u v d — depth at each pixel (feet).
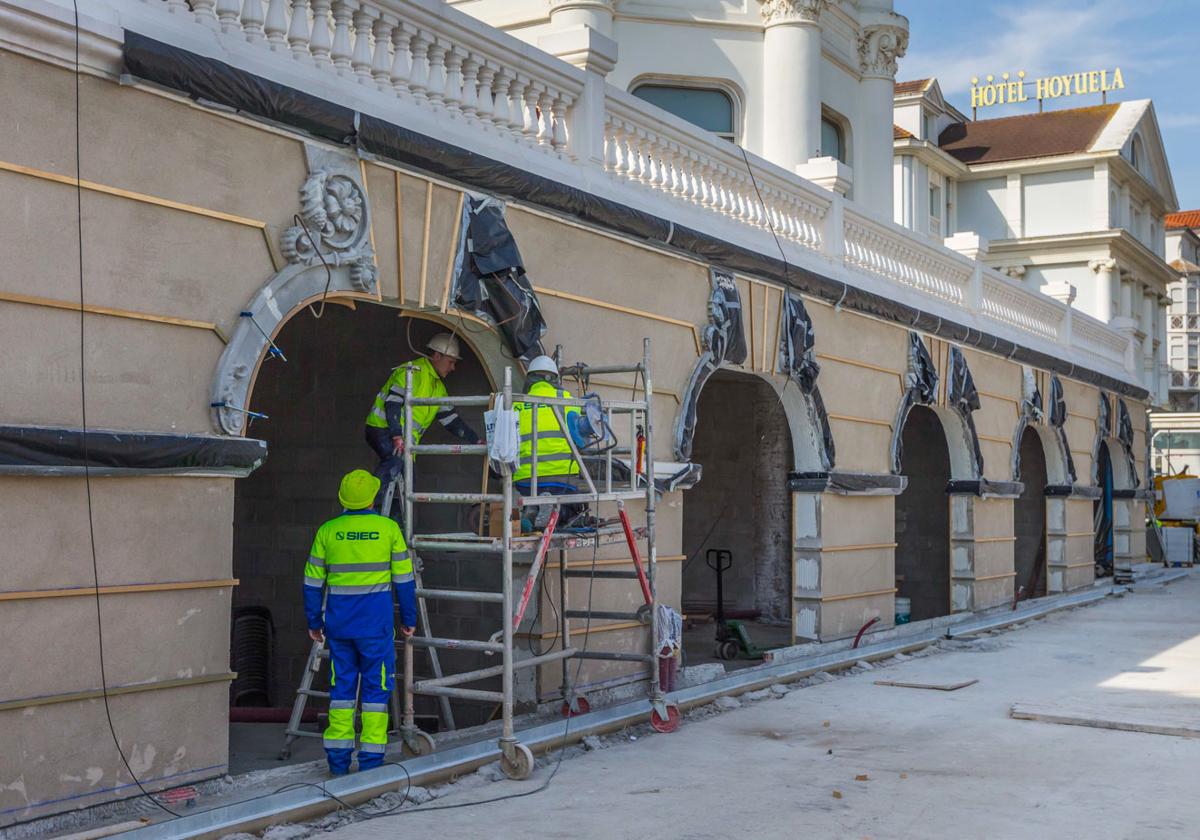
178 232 22.43
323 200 25.13
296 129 24.63
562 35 34.65
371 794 22.39
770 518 64.64
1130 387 91.15
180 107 22.43
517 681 32.04
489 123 31.09
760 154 66.33
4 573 19.49
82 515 20.67
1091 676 40.63
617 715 29.66
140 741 21.48
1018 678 40.19
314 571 23.77
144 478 21.68
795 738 29.55
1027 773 25.70
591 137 34.30
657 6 64.95
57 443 19.84
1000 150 126.00
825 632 45.75
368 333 36.32
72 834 19.31
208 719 22.75
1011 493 64.08
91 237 20.93
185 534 22.43
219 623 23.04
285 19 25.36
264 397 37.86
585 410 27.84
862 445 49.78
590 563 33.35
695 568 65.10
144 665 21.63
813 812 22.25
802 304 44.98
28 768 19.71
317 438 37.01
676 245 37.06
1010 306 70.59
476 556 33.50
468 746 25.35
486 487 28.99
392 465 30.66
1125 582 84.43
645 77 65.36
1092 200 121.19
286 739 28.32
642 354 36.14
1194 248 228.22
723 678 36.81
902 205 114.73
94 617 20.84
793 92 65.67
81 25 20.35
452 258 28.86
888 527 51.52
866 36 75.25
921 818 21.91
